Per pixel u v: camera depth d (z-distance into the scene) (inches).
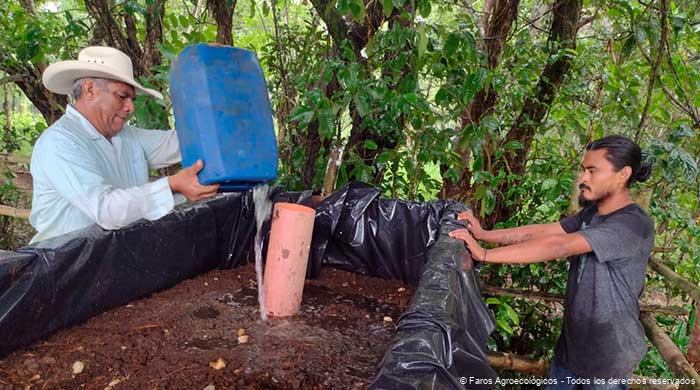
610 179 82.5
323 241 112.6
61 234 79.7
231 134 65.2
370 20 124.7
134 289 86.4
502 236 100.3
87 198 70.5
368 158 140.4
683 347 135.3
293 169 149.2
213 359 70.7
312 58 152.3
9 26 163.6
